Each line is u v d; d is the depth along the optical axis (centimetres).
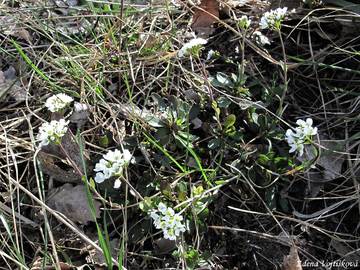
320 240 22
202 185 23
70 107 26
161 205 19
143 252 22
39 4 32
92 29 30
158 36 29
